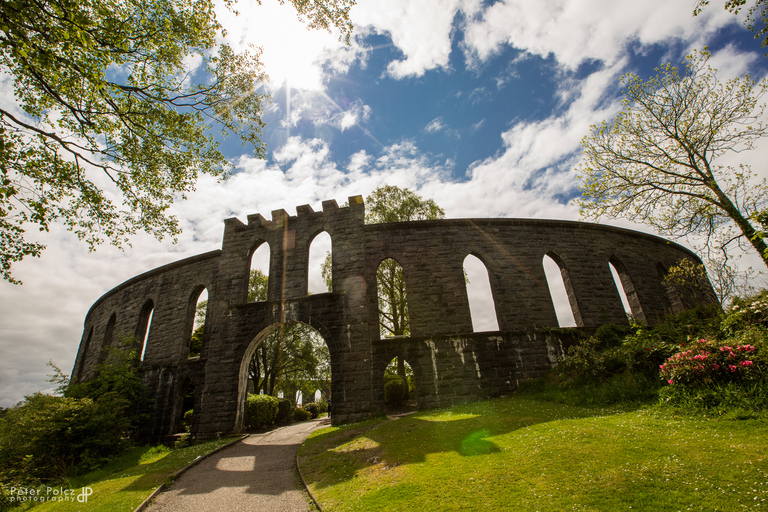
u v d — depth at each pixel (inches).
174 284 884.6
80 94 410.9
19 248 415.2
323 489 305.6
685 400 348.5
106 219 522.9
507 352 669.3
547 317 723.4
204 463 453.4
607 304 761.0
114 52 383.6
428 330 694.5
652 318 798.5
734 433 266.1
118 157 498.3
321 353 1347.2
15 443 478.6
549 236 802.8
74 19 324.5
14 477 434.0
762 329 388.8
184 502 314.8
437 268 739.4
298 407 1230.3
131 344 884.0
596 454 261.9
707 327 477.4
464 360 660.1
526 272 756.0
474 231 777.6
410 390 1043.9
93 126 428.8
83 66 363.3
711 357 354.6
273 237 785.6
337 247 742.5
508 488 230.8
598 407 434.0
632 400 419.8
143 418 738.2
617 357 516.7
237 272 775.1
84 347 1154.0
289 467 412.5
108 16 366.6
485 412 473.1
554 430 332.2
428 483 257.0
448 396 636.7
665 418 329.1
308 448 472.4
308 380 1518.2
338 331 674.8
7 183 370.0
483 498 222.8
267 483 355.3
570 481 227.1
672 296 859.4
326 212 779.4
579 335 691.4
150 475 400.8
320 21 460.8
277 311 713.6
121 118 461.4
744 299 475.5
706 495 191.2
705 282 657.6
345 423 614.2
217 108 550.6
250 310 727.1
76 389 696.4
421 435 394.3
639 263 854.5
